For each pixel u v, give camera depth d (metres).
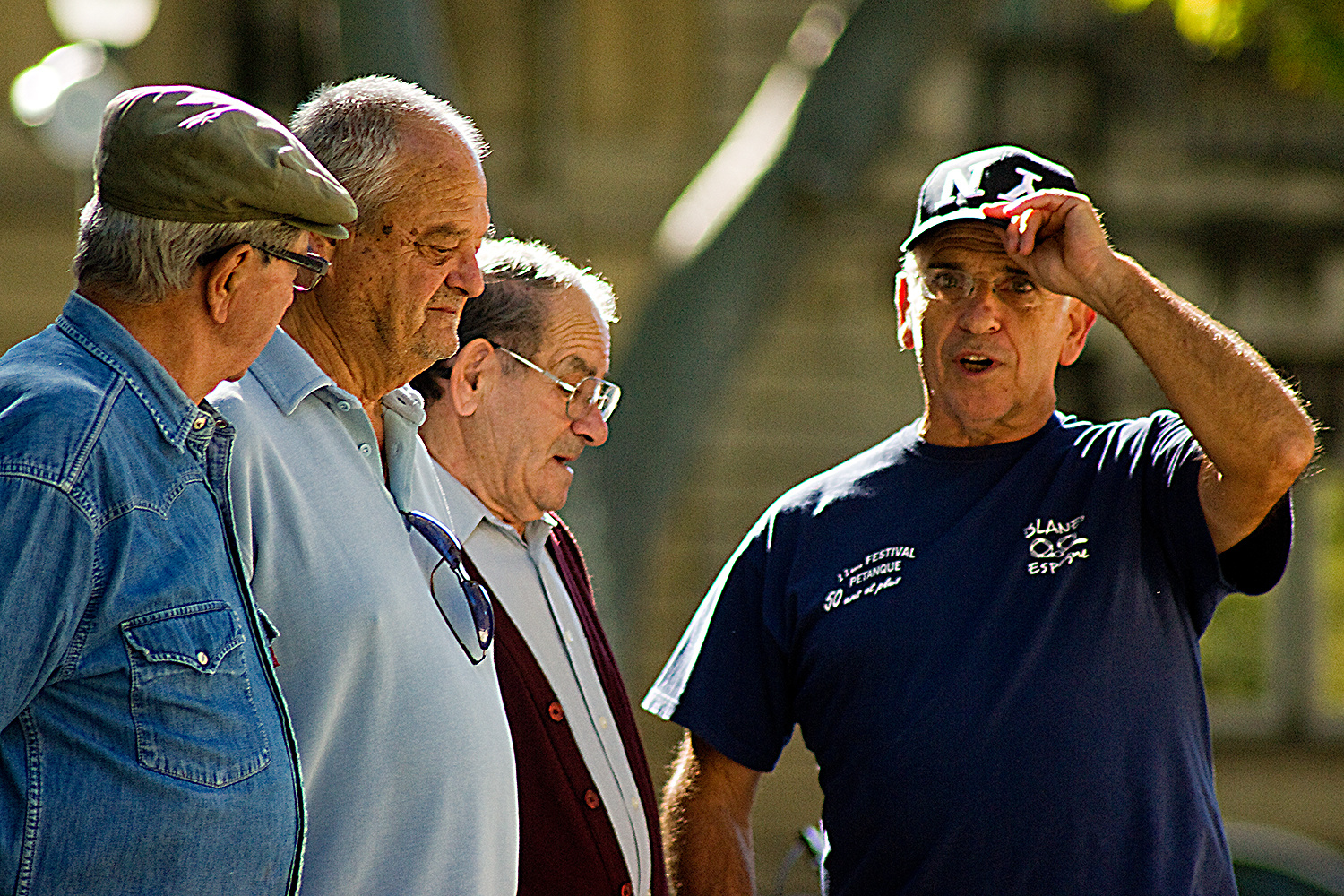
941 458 6.45
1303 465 5.45
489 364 6.38
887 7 15.15
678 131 23.66
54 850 3.81
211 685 4.08
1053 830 5.73
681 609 22.97
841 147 14.59
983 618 6.04
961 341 6.27
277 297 4.39
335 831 4.71
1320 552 23.86
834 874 6.32
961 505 6.32
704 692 6.71
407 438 5.44
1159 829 5.73
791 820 22.03
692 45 23.61
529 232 23.20
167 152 4.11
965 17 16.16
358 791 4.73
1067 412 23.16
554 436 6.40
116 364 4.16
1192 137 24.38
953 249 6.28
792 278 14.63
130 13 15.92
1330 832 23.52
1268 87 24.38
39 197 22.31
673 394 13.52
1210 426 5.52
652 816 6.59
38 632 3.78
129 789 3.89
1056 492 6.23
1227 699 24.00
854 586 6.30
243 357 4.39
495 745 5.10
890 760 6.02
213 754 4.05
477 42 23.31
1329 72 17.08
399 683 4.82
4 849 3.76
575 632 6.54
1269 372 5.53
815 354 23.48
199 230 4.15
